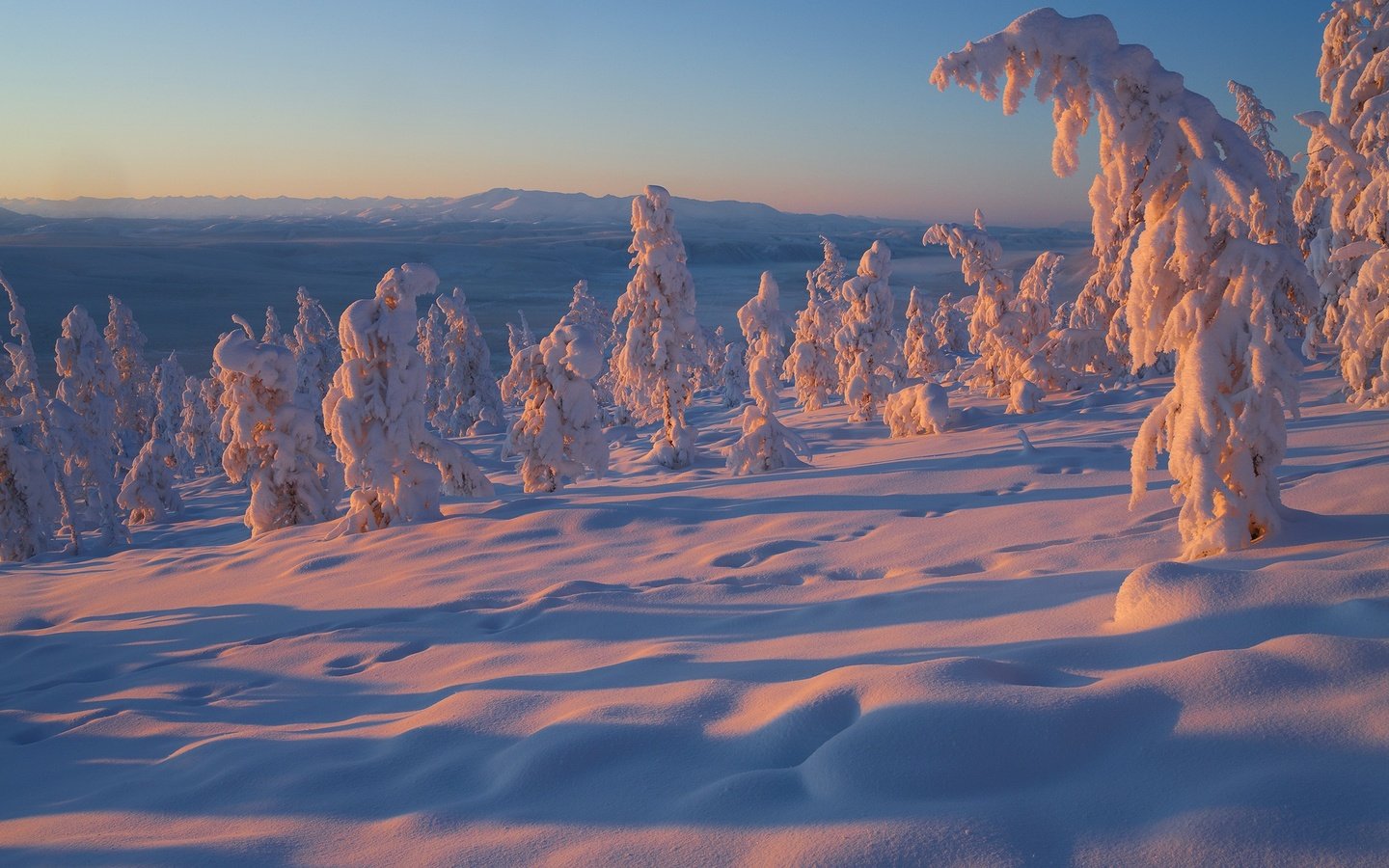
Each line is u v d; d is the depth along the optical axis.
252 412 17.28
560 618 6.95
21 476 21.80
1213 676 2.99
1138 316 6.21
